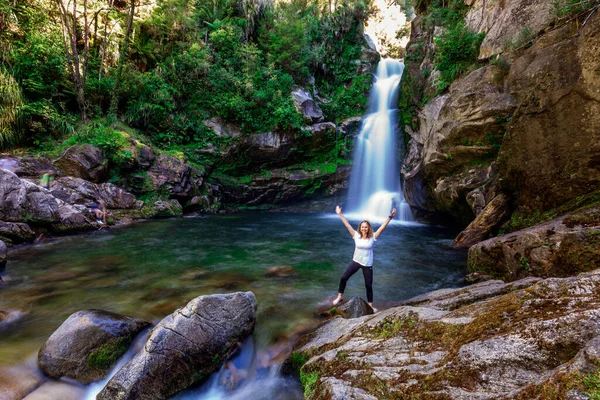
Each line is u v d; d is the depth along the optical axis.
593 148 5.70
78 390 3.25
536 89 6.74
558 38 8.01
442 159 10.82
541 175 6.61
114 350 3.57
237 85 17.66
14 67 12.72
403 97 17.16
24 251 7.93
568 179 6.08
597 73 5.70
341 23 23.44
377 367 2.52
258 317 4.67
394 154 17.53
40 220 9.12
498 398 1.74
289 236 11.28
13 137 11.83
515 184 7.47
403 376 2.29
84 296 5.23
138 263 7.30
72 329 3.59
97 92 15.29
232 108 17.14
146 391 3.04
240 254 8.47
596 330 1.87
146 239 9.94
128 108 15.98
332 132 18.80
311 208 19.08
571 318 2.02
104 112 15.82
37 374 3.35
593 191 5.70
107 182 13.01
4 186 8.47
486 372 1.99
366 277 4.98
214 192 17.38
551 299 2.40
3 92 11.67
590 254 4.08
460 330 2.57
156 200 14.09
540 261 4.68
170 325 3.44
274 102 17.89
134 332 3.86
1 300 5.03
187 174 15.43
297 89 19.61
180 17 18.39
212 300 3.81
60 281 5.93
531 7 9.47
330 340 3.48
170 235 10.76
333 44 23.41
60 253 7.90
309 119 18.25
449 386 2.00
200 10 19.88
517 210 7.42
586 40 5.96
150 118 16.34
